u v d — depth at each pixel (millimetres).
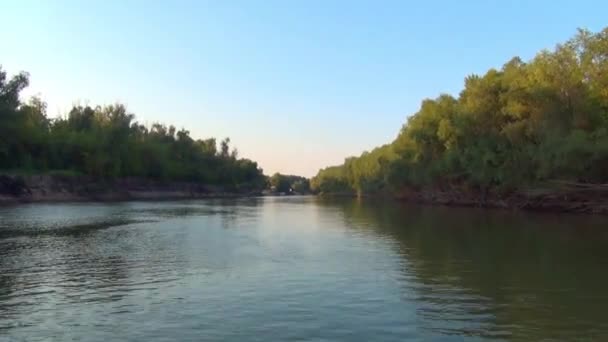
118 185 156000
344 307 19969
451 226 54875
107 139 150750
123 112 168500
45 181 119500
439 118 108812
